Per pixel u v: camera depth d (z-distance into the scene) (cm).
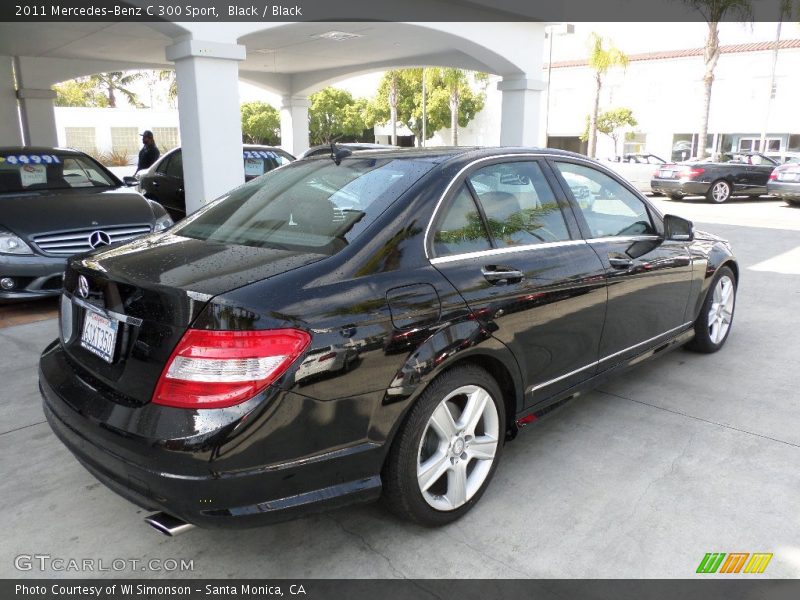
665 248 392
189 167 743
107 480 225
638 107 3453
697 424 366
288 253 246
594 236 343
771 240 991
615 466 321
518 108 1177
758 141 3103
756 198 1800
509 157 315
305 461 218
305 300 219
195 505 205
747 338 521
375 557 253
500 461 327
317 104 4059
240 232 279
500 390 290
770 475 312
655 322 388
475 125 4328
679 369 453
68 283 272
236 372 205
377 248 245
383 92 3997
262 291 215
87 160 727
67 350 266
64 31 1084
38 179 668
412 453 248
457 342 253
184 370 206
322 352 216
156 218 634
